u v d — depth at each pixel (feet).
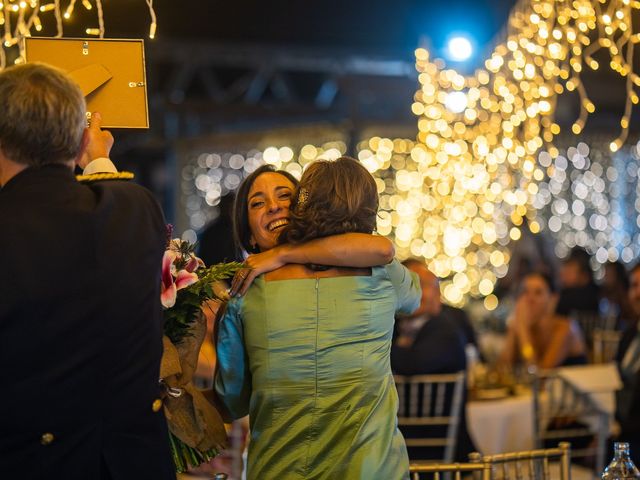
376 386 8.87
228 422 9.86
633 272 20.06
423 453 16.93
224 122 41.68
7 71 7.29
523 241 34.96
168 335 8.84
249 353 9.10
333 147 37.96
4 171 7.34
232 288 9.18
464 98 27.27
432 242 32.55
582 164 40.73
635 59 25.22
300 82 39.50
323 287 8.93
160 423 7.63
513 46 20.36
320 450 8.68
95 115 8.89
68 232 7.13
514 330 23.16
